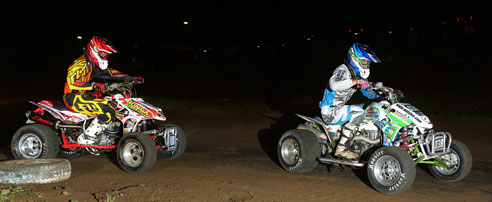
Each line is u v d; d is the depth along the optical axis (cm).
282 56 3216
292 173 666
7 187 566
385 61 2577
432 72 2123
